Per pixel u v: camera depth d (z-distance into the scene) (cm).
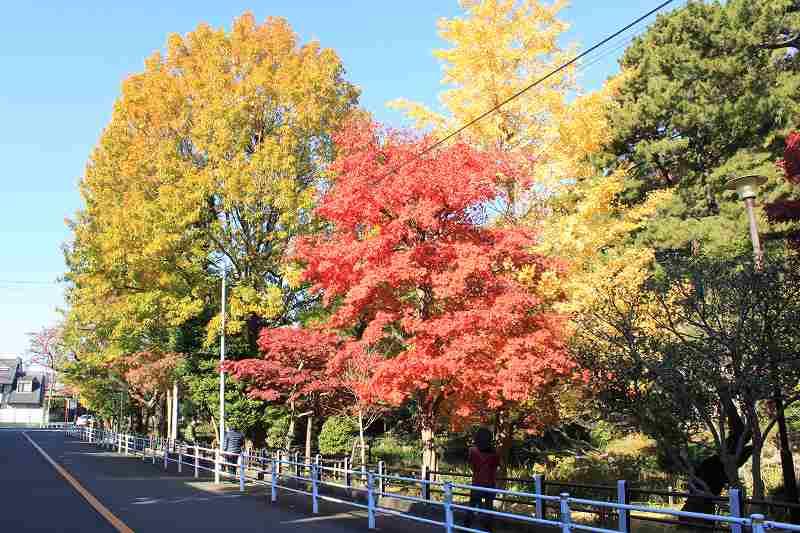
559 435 2750
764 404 1481
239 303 2680
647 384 1289
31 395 11744
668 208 2734
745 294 1114
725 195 2702
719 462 1541
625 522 1006
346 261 1647
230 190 2591
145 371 3378
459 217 1641
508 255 1616
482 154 1641
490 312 1450
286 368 2303
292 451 2803
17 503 1633
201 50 2973
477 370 1480
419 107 2056
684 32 2822
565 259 1700
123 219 2752
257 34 2922
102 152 3191
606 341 1402
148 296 2719
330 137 2778
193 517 1427
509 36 1981
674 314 1255
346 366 2155
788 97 2698
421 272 1538
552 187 1894
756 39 2666
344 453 2973
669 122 2781
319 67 2859
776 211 1773
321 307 2712
